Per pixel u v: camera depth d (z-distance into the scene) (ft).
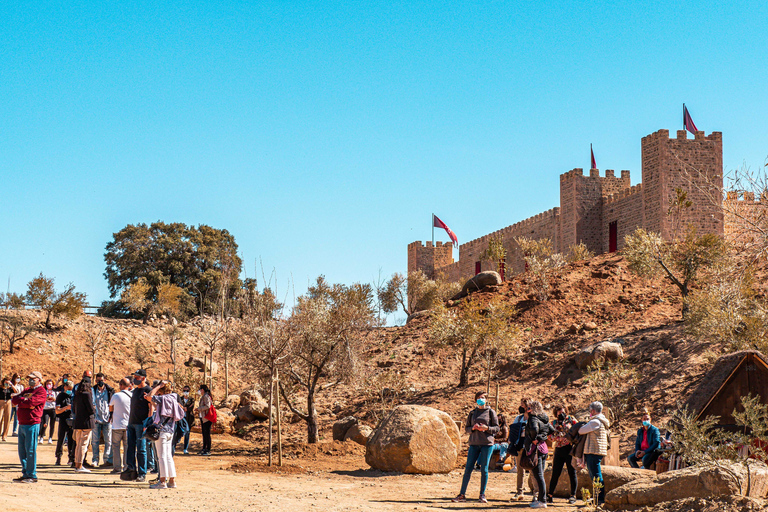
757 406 35.81
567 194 200.64
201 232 212.64
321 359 71.77
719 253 97.40
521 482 41.91
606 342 87.25
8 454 55.26
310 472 53.26
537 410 39.55
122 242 201.98
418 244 288.92
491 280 137.28
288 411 90.99
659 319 101.91
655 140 169.27
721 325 70.08
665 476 34.35
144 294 176.65
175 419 42.09
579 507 37.58
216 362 131.23
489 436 40.37
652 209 169.58
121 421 46.21
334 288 77.20
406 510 35.88
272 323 60.80
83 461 48.91
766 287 83.41
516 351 100.68
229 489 42.19
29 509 29.89
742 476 32.01
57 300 128.26
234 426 87.81
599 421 37.96
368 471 54.44
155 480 44.68
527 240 206.90
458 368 102.47
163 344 135.95
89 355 122.31
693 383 71.61
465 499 40.37
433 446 54.03
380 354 111.65
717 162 167.43
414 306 181.78
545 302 118.42
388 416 56.03
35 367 111.24
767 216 53.72
